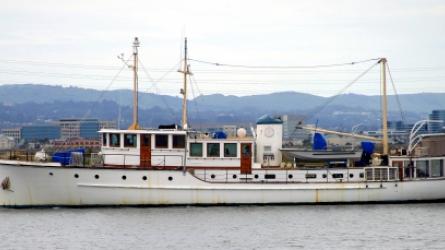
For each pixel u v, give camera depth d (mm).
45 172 85188
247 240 70438
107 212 83812
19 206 86188
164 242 69250
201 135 89312
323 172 90000
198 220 79562
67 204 86000
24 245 67750
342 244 69500
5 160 85750
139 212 83875
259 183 87875
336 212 85750
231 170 88500
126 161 87938
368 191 90625
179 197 86750
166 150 87938
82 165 86688
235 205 87875
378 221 80875
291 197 88750
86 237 71188
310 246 68375
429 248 68062
